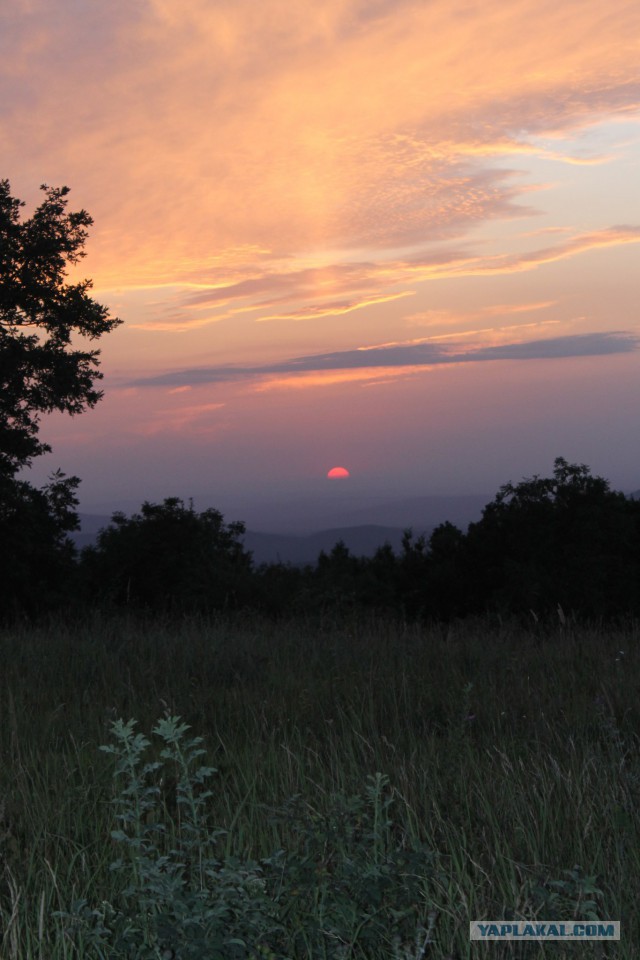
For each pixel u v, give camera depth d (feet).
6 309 87.56
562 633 37.04
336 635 38.99
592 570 112.37
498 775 16.85
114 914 11.93
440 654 33.06
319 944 10.95
